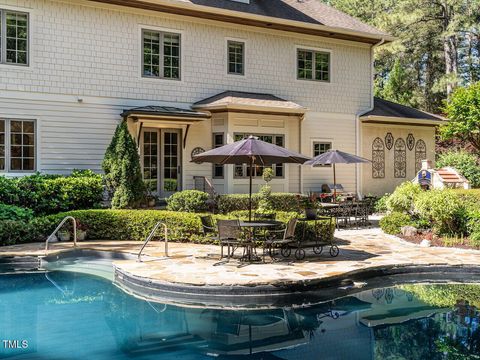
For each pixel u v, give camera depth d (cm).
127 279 892
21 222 1230
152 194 1661
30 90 1466
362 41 2083
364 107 2111
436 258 1045
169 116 1557
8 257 1052
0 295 827
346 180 2041
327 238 1143
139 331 645
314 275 853
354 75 2084
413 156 2200
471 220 1248
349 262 989
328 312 746
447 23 3123
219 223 980
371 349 575
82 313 725
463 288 897
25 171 1468
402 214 1416
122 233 1299
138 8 1617
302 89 1952
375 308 765
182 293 804
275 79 1894
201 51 1744
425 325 675
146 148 1656
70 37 1520
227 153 966
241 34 1823
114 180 1405
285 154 984
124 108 1609
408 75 3403
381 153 2119
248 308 768
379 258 1039
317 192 1964
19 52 1454
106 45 1576
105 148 1584
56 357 543
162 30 1670
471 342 600
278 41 1902
